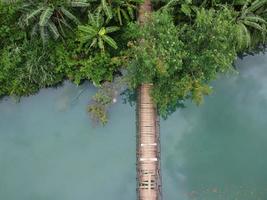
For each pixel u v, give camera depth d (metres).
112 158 14.69
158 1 14.41
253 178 14.38
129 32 14.13
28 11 13.27
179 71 13.71
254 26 13.91
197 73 13.72
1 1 13.84
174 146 14.75
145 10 14.51
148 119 13.99
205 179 14.37
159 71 12.77
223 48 13.30
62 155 14.76
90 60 14.26
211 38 13.18
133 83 13.67
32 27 13.84
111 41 13.71
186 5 13.70
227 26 13.16
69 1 13.16
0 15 13.91
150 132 13.90
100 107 14.75
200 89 13.62
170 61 12.87
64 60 14.38
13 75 14.37
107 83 14.71
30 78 14.45
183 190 14.23
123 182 14.41
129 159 14.67
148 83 13.91
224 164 14.59
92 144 14.84
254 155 14.70
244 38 13.79
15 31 14.11
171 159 14.60
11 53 14.13
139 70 13.41
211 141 14.86
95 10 13.89
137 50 13.17
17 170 14.60
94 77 14.42
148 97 14.10
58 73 14.66
